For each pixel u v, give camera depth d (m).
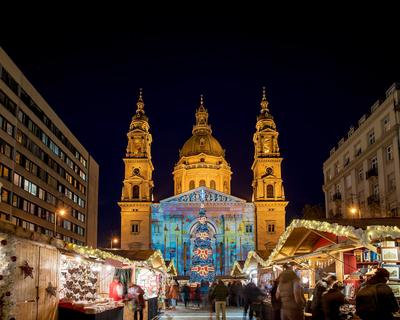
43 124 70.06
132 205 94.75
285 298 14.73
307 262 28.33
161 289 44.78
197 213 95.25
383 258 16.25
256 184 99.06
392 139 49.53
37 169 67.12
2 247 12.50
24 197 61.84
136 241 93.25
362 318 11.62
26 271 13.66
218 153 110.25
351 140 62.19
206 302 44.06
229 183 109.88
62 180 79.12
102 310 17.73
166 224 94.69
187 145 111.69
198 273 92.94
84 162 94.44
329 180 71.62
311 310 16.38
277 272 31.81
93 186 102.00
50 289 15.77
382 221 18.44
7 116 56.75
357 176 59.97
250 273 46.03
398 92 49.12
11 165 57.72
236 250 93.56
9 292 12.62
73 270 21.08
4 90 55.97
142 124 100.81
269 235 93.81
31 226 64.38
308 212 80.50
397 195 48.53
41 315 14.99
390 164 50.62
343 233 17.05
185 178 106.69
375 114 54.03
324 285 15.40
